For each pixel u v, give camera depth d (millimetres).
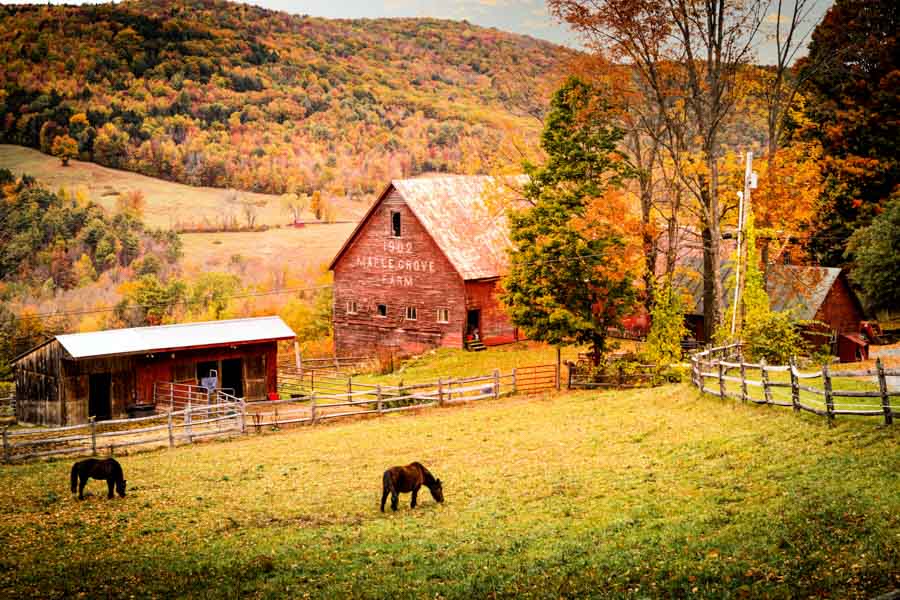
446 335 58250
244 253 124000
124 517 22031
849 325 58375
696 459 22906
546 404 37781
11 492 25344
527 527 18734
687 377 38844
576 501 20625
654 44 42844
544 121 47812
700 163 44062
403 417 38812
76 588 16266
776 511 17031
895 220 57531
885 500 16406
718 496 19078
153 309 102500
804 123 57438
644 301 45438
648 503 19422
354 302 63344
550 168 44906
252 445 33375
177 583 16359
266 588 15750
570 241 42656
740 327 40906
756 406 27516
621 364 42781
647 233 45219
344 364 60531
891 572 13070
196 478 26938
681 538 16281
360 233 62500
